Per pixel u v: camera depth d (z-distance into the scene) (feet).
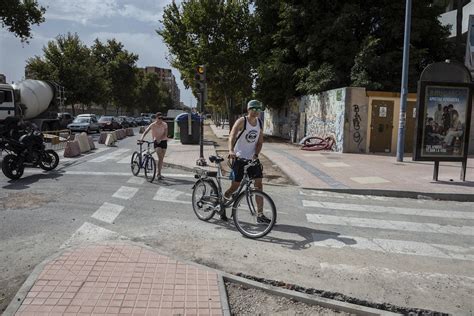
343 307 12.12
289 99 85.87
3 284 13.35
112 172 36.94
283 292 12.85
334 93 59.82
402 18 63.41
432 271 15.20
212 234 18.93
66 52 146.82
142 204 24.61
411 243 18.45
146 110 322.14
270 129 112.57
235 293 12.96
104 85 159.74
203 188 21.36
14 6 90.99
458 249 17.80
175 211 23.06
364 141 57.06
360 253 16.93
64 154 48.29
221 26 91.76
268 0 82.38
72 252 15.52
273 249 17.12
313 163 44.62
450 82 32.65
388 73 62.90
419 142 33.09
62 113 102.58
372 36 63.77
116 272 13.75
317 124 67.62
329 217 22.77
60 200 25.11
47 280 13.05
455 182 33.17
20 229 19.06
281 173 38.83
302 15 68.44
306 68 70.33
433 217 23.56
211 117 363.76
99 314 11.13
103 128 121.90
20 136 34.76
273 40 84.53
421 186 31.27
